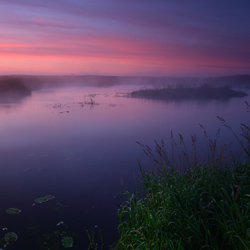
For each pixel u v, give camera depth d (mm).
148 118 13992
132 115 14891
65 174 6383
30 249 3738
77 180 6066
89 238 4031
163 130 11125
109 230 4273
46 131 10664
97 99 23828
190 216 3469
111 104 20000
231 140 9258
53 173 6430
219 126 11961
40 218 4520
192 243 3410
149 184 5195
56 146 8609
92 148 8453
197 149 8164
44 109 16547
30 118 13414
